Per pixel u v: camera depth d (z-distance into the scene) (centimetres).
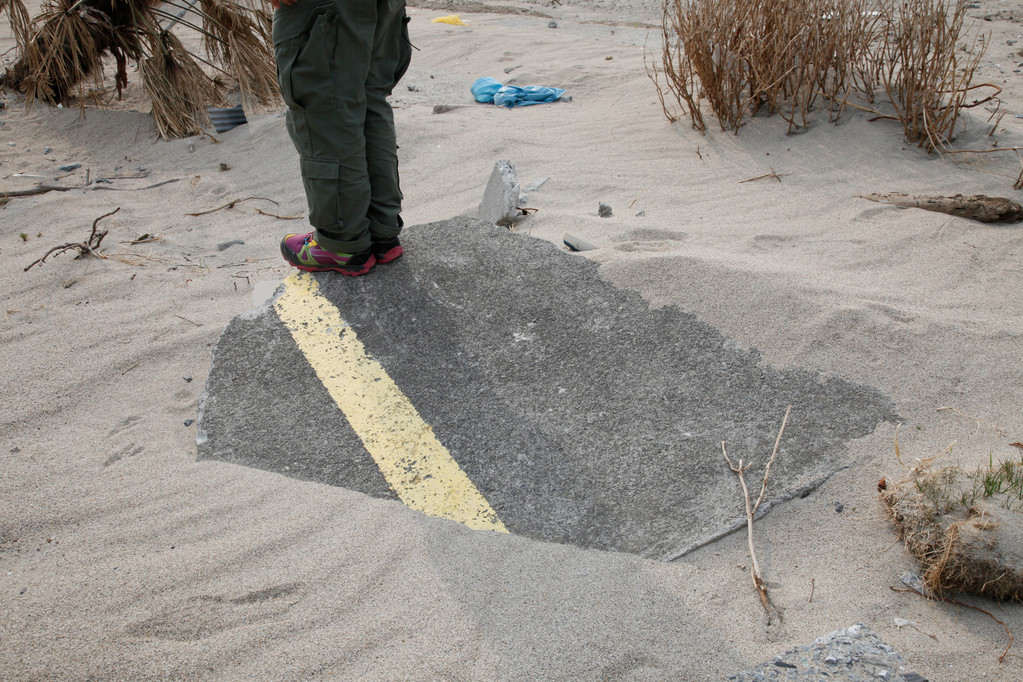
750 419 241
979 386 248
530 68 726
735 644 169
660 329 276
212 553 199
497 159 495
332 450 240
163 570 194
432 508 217
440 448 238
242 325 291
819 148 472
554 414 247
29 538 210
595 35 868
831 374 254
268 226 436
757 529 206
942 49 453
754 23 488
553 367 264
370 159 281
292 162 520
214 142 571
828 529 204
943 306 292
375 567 192
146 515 215
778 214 393
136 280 364
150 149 564
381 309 291
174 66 589
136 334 315
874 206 390
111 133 590
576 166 477
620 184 447
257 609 181
